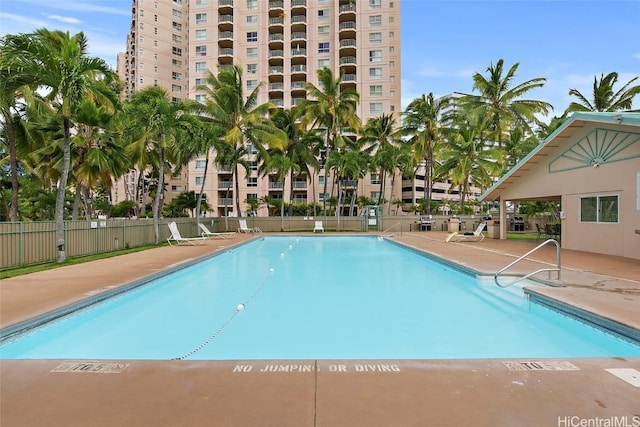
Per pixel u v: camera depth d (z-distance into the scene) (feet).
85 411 8.95
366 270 36.24
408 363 11.84
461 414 8.75
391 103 161.07
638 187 34.55
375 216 98.32
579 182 44.34
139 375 10.98
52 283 24.81
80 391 9.98
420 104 105.91
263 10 168.86
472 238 65.21
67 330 18.58
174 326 19.06
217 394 9.78
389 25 159.22
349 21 161.79
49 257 38.04
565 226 46.88
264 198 150.20
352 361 12.01
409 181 219.00
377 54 158.10
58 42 41.70
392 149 112.47
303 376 10.87
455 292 26.48
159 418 8.63
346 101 100.53
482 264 32.96
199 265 38.65
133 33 219.41
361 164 104.83
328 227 99.71
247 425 8.33
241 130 94.02
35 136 56.59
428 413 8.80
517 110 92.79
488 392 9.83
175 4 204.64
